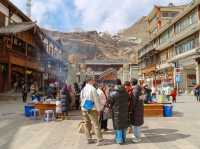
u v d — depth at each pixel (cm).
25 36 3456
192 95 3834
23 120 1403
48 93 2069
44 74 4353
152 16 7425
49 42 4997
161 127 1174
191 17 4247
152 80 6350
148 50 6875
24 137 977
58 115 1448
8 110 1848
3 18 3288
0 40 2894
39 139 943
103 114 1066
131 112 889
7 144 870
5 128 1164
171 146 830
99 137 859
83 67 5419
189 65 4200
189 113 1709
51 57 4412
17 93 3017
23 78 3475
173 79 4819
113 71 3412
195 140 910
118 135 872
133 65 8338
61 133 1051
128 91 949
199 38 3888
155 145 845
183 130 1097
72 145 856
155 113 1558
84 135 1010
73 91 1820
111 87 1142
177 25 4925
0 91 2936
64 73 4975
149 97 1816
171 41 5003
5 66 2983
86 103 870
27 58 3478
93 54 15288
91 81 906
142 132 1062
